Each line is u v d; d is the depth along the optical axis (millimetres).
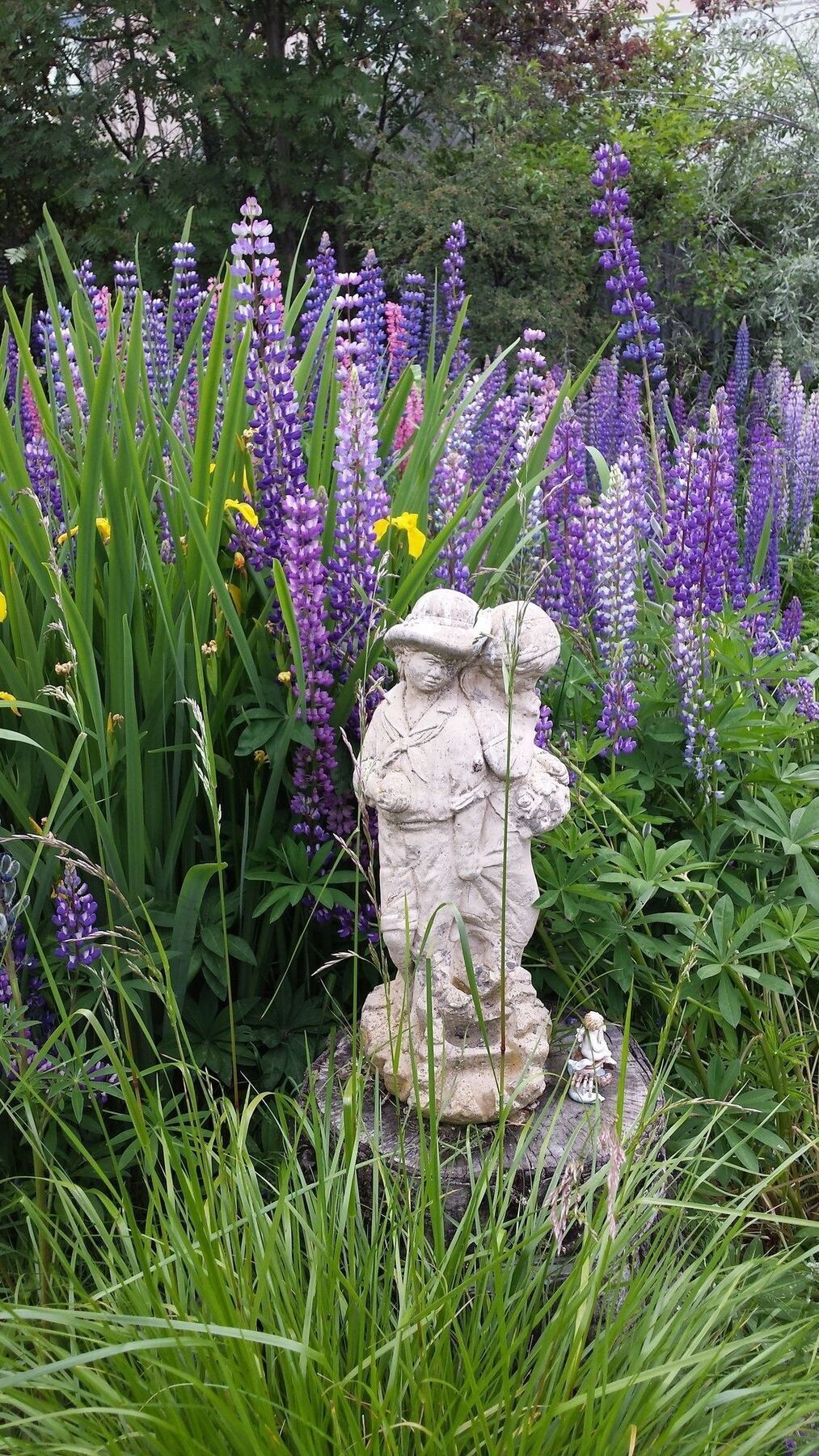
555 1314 2098
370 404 3432
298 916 3051
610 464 6148
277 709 2953
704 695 3262
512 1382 1937
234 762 3086
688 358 9484
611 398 6320
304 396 3615
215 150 10758
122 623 2689
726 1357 2141
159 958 2771
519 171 9016
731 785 3348
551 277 9094
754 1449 1895
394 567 3254
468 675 2439
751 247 9648
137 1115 2090
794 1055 3016
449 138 10812
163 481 2957
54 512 3352
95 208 11094
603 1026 2615
